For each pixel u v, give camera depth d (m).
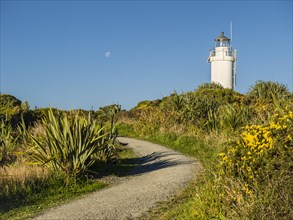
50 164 11.40
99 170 12.61
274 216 5.83
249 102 26.05
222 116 18.61
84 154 11.41
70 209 8.60
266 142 6.71
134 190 10.16
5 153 13.41
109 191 10.24
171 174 11.81
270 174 6.41
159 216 7.79
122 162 14.65
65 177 10.95
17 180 10.29
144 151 17.41
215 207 6.98
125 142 20.66
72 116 12.86
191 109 22.14
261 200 6.03
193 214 7.15
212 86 37.78
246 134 7.33
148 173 12.57
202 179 9.21
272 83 26.73
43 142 12.44
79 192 10.27
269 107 10.22
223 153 7.42
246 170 6.75
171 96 25.23
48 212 8.45
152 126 22.91
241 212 6.13
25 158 13.03
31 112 21.52
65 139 11.28
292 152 6.31
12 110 20.77
